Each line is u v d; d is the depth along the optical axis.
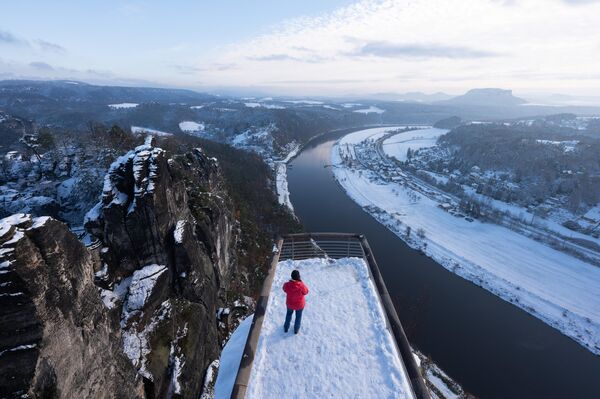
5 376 12.80
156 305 31.30
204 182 65.00
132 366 22.97
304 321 14.18
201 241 43.00
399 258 103.94
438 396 53.56
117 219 30.33
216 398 13.61
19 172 59.50
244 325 19.03
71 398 15.34
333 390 11.08
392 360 12.05
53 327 14.34
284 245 20.42
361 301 15.37
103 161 52.25
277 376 11.60
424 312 78.50
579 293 89.75
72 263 16.34
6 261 12.73
